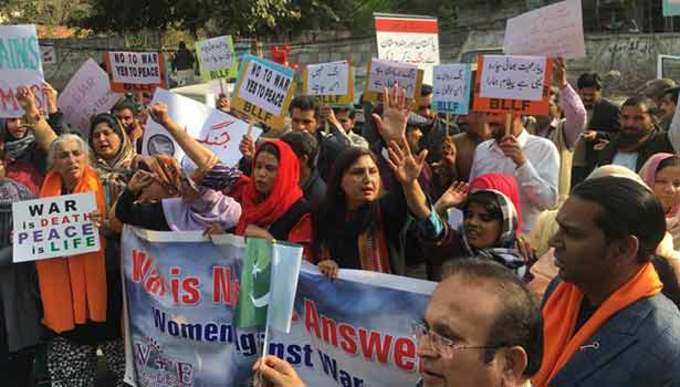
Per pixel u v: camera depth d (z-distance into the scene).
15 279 4.77
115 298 4.80
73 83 6.85
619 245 2.37
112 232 4.63
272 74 5.30
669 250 3.09
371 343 3.75
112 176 5.13
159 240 4.31
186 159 4.86
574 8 5.58
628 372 2.32
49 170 4.71
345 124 8.13
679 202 3.82
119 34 28.30
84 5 33.00
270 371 2.24
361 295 3.75
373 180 3.73
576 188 2.47
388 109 3.80
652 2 25.20
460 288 1.79
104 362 5.63
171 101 4.98
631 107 5.62
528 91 5.24
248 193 4.12
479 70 5.38
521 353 1.76
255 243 3.24
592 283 2.45
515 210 3.54
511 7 28.44
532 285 3.20
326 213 3.87
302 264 3.85
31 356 5.06
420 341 1.84
